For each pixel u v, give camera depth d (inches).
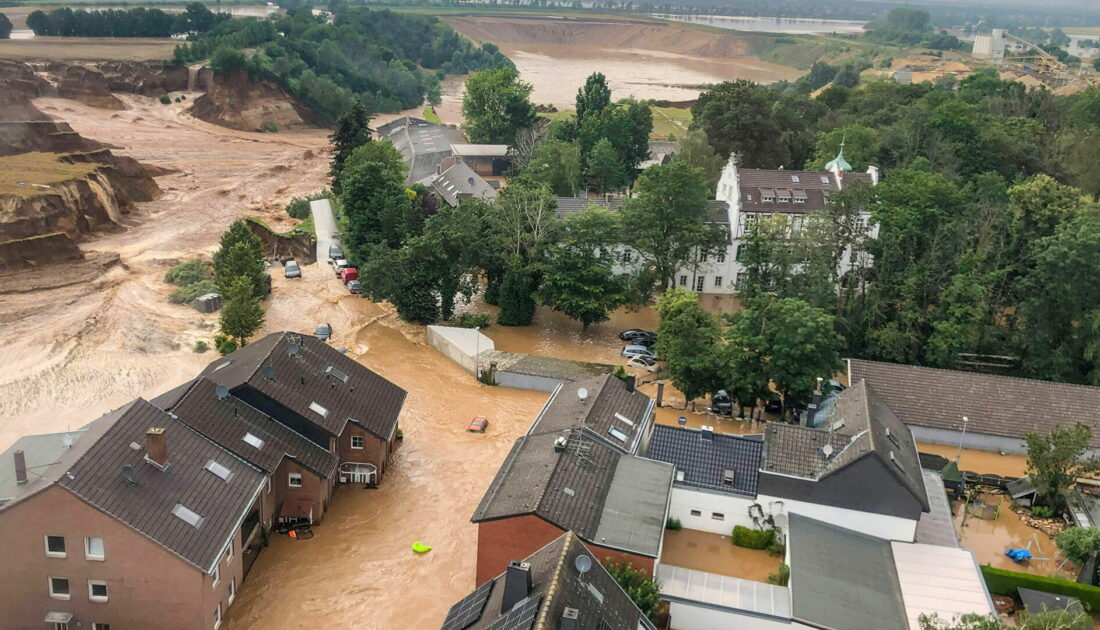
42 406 3029.0
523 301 4030.5
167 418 2107.5
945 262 3750.0
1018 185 4212.6
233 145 7790.4
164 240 5007.4
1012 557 2375.7
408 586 2175.2
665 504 2154.3
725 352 3093.0
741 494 2316.7
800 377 2979.8
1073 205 3878.0
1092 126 5664.4
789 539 2170.3
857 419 2418.8
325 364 2655.0
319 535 2354.8
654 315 4320.9
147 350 3518.7
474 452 2842.0
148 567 1827.0
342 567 2229.3
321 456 2399.1
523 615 1531.7
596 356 3757.4
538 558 1737.2
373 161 5128.0
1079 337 3550.7
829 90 7416.3
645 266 4215.1
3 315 3786.9
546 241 4042.8
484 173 6811.0
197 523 1909.4
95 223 5064.0
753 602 1982.0
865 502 2224.4
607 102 7140.8
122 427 1991.9
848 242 3961.6
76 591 1855.3
